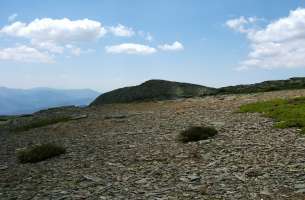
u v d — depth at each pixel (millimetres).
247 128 31359
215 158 23703
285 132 28578
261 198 16672
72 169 24672
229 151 24891
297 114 33312
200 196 17391
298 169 20062
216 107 47375
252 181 18922
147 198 17484
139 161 24875
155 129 36031
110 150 29250
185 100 60875
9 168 27500
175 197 17422
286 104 40219
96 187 19969
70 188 20266
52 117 58312
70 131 41781
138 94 80688
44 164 27250
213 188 18359
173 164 23312
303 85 69938
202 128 30188
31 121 58469
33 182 22578
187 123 37344
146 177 21078
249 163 21891
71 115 55844
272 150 24094
